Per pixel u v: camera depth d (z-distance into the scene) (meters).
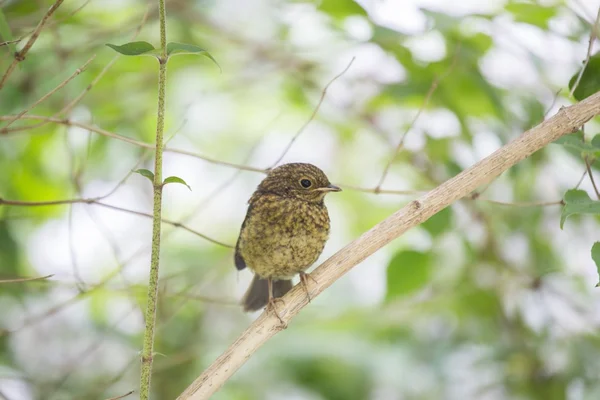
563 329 10.93
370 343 12.77
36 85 10.63
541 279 11.14
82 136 11.82
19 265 10.82
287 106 14.29
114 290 10.12
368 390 12.41
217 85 13.11
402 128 11.73
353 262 6.98
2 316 11.44
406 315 12.44
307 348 12.63
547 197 11.49
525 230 11.34
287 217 8.98
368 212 14.59
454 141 10.80
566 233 11.70
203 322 12.47
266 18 12.95
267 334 6.84
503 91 10.70
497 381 11.09
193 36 11.88
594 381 10.62
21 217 11.45
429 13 9.17
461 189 6.92
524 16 9.62
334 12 9.70
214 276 11.52
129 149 12.70
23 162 11.48
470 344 11.73
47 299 11.50
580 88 7.98
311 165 9.48
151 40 11.62
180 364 11.98
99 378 11.74
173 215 13.77
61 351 11.78
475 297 11.34
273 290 10.05
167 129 13.21
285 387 12.27
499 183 11.47
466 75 10.06
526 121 10.46
